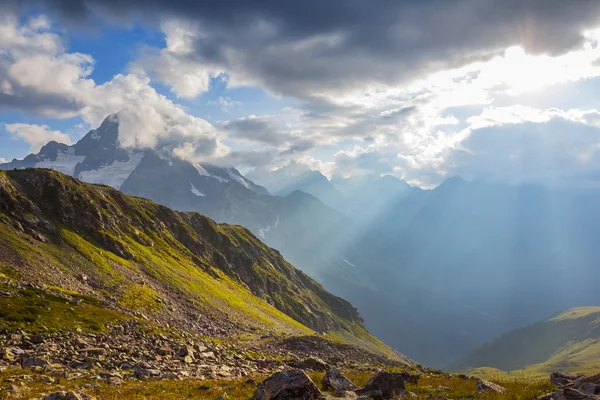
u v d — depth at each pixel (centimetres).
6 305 5562
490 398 2564
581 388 2459
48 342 4619
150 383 3450
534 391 2730
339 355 10006
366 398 2392
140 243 16750
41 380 3172
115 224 16138
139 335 5944
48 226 12406
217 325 11825
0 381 3022
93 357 4203
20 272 8875
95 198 16862
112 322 6244
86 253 12262
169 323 9981
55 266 10350
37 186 14275
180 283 14438
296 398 2386
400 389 2709
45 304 6081
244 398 2547
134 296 10875
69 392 2273
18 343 4475
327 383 2912
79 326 5556
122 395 2788
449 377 4206
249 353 6962
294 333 15512
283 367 5700
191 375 4097
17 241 10581
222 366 4866
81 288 9744
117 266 12744
